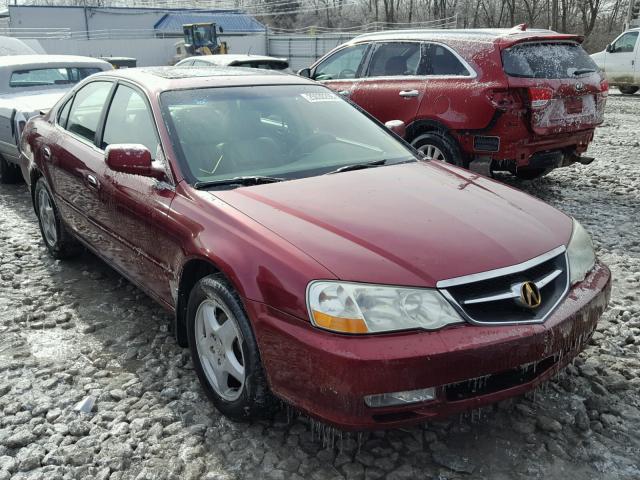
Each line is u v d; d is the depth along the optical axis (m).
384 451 2.78
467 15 56.62
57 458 2.75
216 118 3.71
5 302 4.34
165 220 3.26
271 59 12.07
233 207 3.01
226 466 2.70
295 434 2.88
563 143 6.64
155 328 3.98
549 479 2.62
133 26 54.16
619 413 3.05
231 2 77.06
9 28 49.38
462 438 2.87
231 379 3.04
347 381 2.36
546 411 3.06
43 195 5.09
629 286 4.61
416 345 2.37
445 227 2.81
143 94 3.84
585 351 3.62
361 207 2.98
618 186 7.70
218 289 2.82
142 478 2.63
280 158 3.63
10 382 3.35
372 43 7.70
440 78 6.74
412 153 4.05
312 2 77.00
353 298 2.42
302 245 2.65
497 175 8.21
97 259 5.19
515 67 6.27
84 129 4.46
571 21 50.34
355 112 4.30
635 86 20.20
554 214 3.24
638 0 27.36
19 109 6.98
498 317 2.53
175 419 3.03
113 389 3.28
